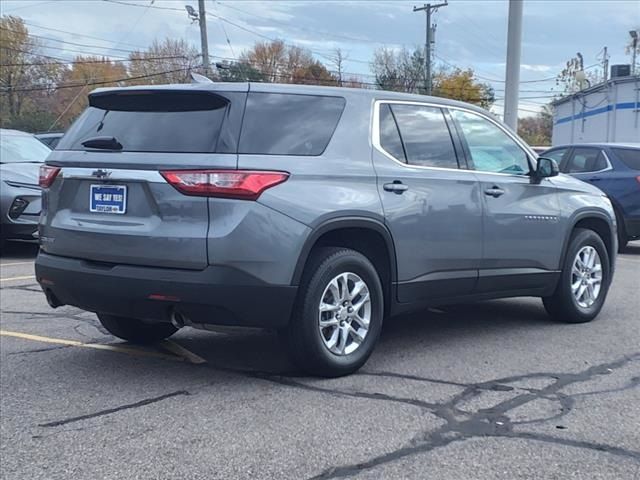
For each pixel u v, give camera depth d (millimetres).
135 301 4797
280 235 4711
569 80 60438
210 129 4812
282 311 4793
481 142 6301
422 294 5730
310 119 5129
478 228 6008
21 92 55875
